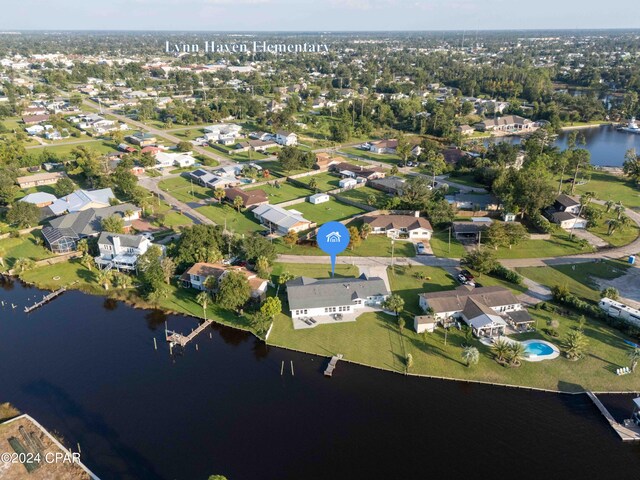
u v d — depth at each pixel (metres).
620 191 182.38
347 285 107.00
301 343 95.19
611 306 101.94
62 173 197.38
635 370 86.56
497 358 89.69
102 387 85.06
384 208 158.25
